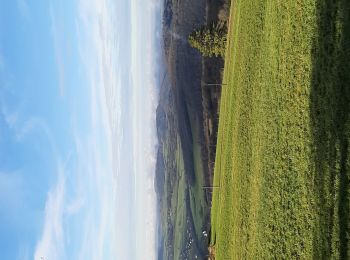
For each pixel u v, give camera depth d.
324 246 22.92
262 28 35.56
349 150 21.91
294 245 25.81
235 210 38.78
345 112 22.30
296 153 26.64
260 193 31.94
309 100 25.50
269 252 29.33
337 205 22.30
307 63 26.03
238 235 37.12
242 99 39.62
